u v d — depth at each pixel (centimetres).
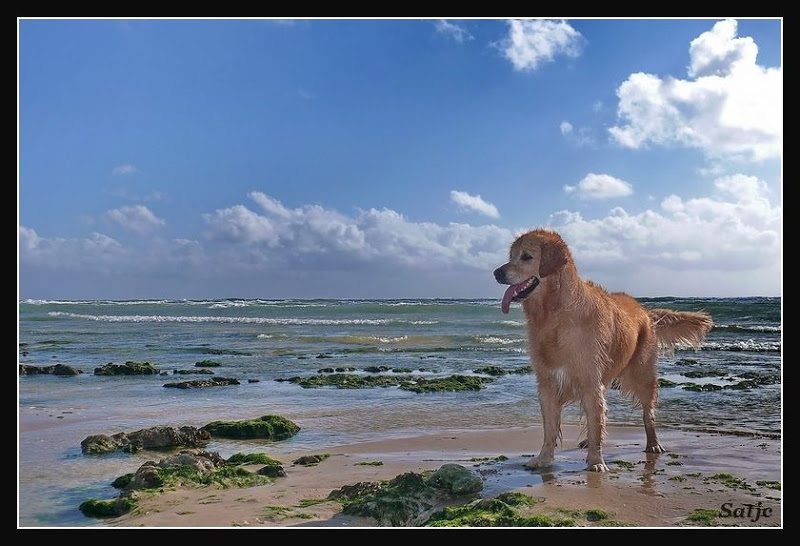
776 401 1094
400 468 684
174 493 586
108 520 527
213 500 566
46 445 808
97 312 4894
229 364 1766
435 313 4109
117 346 2306
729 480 596
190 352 2094
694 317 806
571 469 654
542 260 654
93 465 711
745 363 1627
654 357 759
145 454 766
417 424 954
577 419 998
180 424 945
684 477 609
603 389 666
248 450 794
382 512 514
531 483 598
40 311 5059
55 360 1852
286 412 1052
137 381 1429
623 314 714
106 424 945
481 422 965
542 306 662
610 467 661
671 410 1025
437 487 561
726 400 1109
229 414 1034
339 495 571
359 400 1173
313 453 774
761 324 2502
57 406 1104
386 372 1608
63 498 594
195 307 5231
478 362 1819
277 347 2297
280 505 550
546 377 679
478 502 521
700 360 1694
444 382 1340
